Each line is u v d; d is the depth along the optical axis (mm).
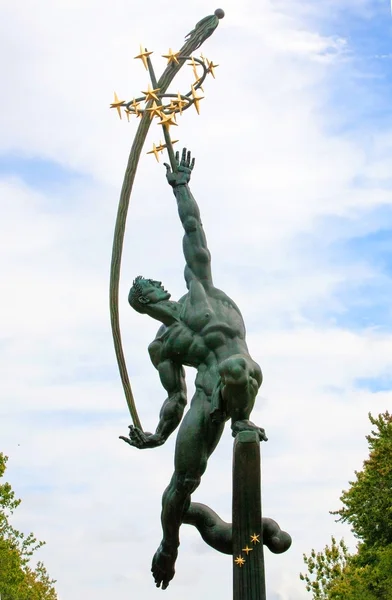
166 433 24594
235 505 22719
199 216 24922
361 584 60562
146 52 24828
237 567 22641
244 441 22594
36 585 87875
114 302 24547
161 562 24594
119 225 24578
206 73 24812
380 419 59938
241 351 23797
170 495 23891
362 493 60594
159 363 24547
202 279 24562
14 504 60688
